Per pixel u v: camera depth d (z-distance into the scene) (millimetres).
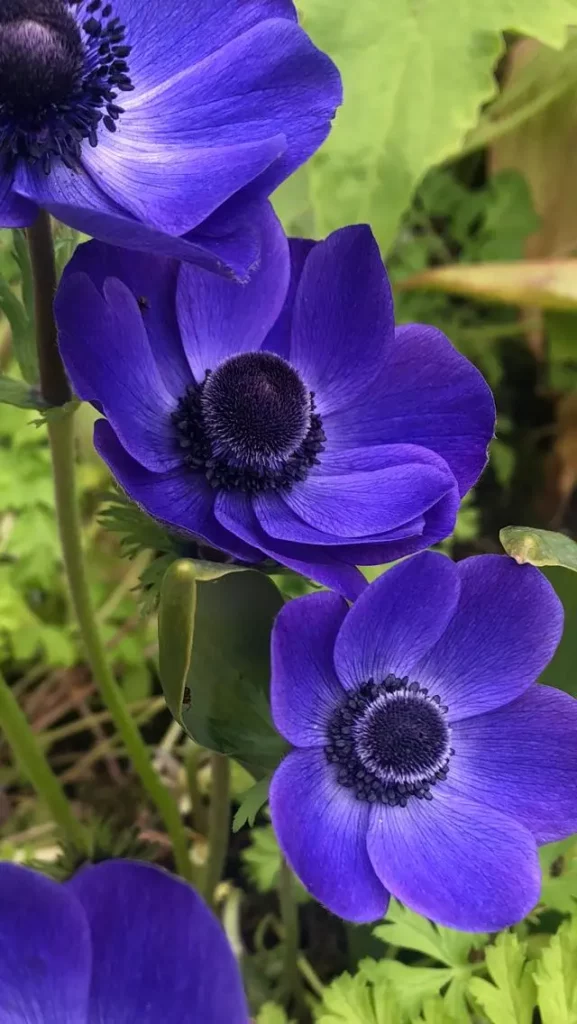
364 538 190
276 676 169
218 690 186
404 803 195
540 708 197
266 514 197
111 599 347
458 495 191
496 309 423
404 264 405
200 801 308
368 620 184
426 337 202
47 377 203
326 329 206
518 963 220
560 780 195
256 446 198
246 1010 142
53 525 340
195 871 294
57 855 247
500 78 416
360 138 272
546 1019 213
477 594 191
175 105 184
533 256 437
